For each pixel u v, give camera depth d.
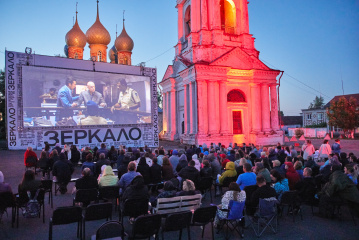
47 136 18.92
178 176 10.12
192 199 6.76
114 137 21.47
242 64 29.84
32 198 7.25
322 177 9.58
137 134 22.48
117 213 8.48
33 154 12.93
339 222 7.77
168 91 35.16
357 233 6.96
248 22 31.44
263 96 30.47
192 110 28.12
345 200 7.68
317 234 6.92
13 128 17.89
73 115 19.86
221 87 28.19
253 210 7.49
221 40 29.20
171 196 6.75
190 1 31.83
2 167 15.19
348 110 43.06
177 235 6.93
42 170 12.23
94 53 38.00
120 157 11.52
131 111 22.30
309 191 8.44
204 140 26.78
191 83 28.30
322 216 8.16
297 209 8.45
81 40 36.31
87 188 7.99
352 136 44.47
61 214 5.83
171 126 34.41
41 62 18.89
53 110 19.14
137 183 6.93
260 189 6.95
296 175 8.75
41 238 6.61
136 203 6.48
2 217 8.05
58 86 19.36
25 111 18.20
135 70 22.61
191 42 30.16
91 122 20.53
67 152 15.09
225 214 6.66
